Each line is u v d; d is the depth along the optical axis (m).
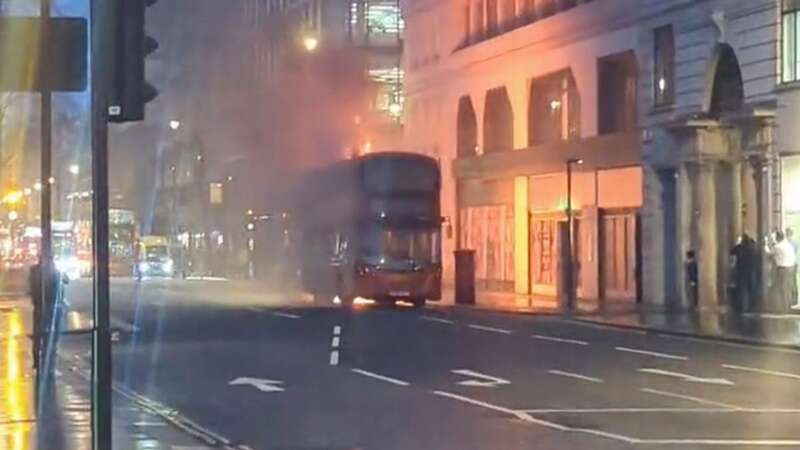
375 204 67.31
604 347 42.84
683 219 65.38
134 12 14.44
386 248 67.06
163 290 97.44
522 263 84.81
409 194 67.44
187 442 22.95
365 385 32.44
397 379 33.59
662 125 67.06
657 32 68.69
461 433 24.11
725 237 64.19
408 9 105.44
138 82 14.45
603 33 74.06
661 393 29.98
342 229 70.31
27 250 118.38
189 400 29.92
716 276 64.38
